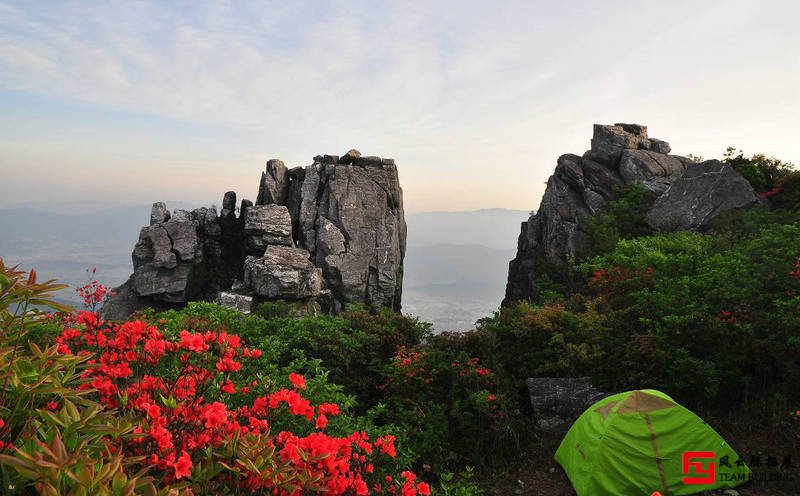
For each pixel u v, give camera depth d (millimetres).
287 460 2447
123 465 1986
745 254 12414
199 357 4121
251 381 4816
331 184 26469
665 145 26422
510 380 10234
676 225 18828
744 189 18719
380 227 26000
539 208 25562
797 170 19000
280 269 20500
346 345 10617
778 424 7750
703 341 9133
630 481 6832
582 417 7910
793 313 8773
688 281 10711
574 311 12953
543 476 7883
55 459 1680
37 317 2396
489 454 8453
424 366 9969
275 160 27312
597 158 24578
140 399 2918
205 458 2455
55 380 2227
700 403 8625
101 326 3965
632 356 9555
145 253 22828
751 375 8930
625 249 15695
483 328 11664
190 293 22969
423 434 8055
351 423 5727
